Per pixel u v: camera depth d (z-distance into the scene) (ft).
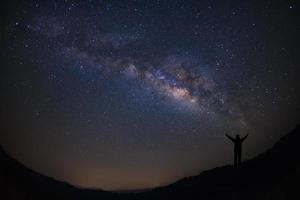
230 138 82.23
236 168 81.20
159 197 83.76
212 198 68.39
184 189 82.69
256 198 59.72
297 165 62.03
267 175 67.92
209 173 89.04
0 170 64.18
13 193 57.77
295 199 52.65
